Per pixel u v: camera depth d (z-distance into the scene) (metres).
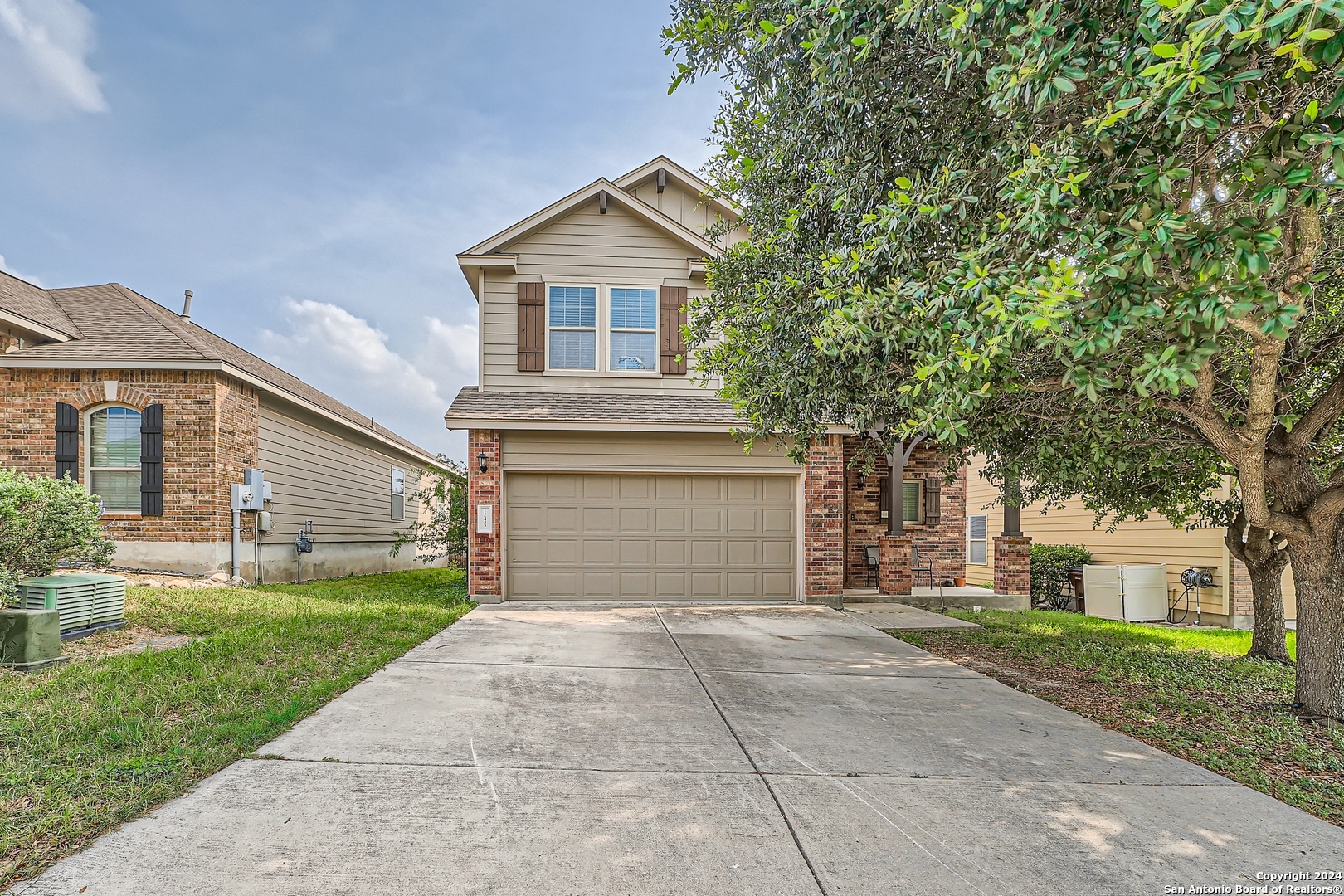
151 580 10.48
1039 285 3.42
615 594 10.90
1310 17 2.37
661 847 2.91
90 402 11.40
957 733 4.59
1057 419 5.98
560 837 2.97
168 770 3.51
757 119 5.95
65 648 6.21
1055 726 4.82
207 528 11.41
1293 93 3.08
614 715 4.80
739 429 9.54
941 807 3.38
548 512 10.87
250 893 2.48
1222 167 3.37
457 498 13.17
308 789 3.39
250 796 3.29
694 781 3.64
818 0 4.32
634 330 11.87
